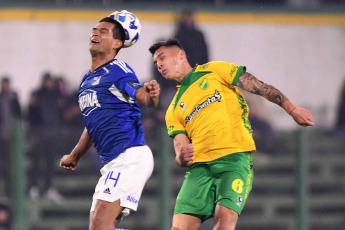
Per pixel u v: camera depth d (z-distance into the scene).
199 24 51.38
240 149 22.08
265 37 52.47
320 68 53.38
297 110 21.30
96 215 21.09
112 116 21.16
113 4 50.41
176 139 22.58
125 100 21.23
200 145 22.22
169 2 51.06
